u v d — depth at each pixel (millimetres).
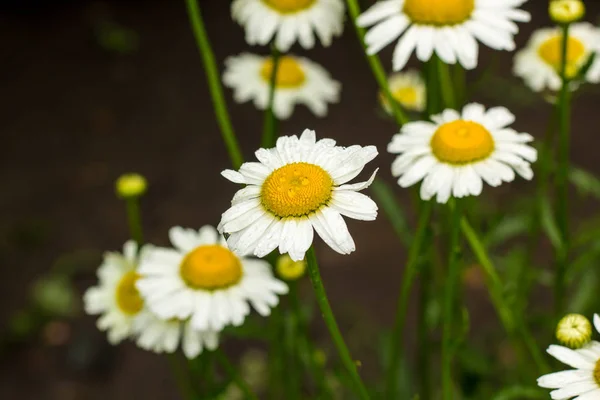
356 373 592
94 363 917
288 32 706
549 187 937
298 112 1197
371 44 657
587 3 1312
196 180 1109
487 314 911
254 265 657
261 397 876
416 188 696
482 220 824
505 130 633
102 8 1399
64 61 1311
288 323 692
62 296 971
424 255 652
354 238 1015
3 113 1229
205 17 1382
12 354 936
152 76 1281
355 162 567
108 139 1183
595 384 573
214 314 643
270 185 567
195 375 694
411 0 651
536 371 709
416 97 779
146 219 1060
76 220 1064
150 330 658
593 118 1137
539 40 752
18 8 1407
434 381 808
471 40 646
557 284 701
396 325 659
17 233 1047
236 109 1219
